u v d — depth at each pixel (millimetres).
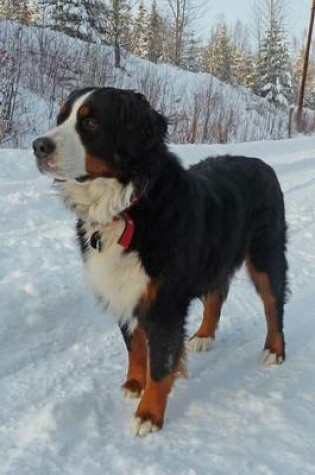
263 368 2449
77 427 2049
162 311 2082
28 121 6828
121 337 2562
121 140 2012
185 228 2090
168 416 2145
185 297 2131
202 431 2074
